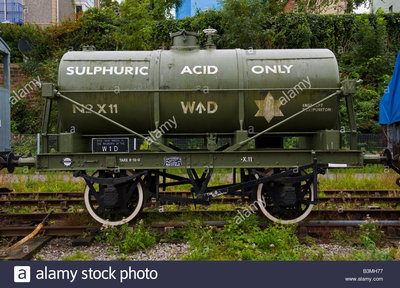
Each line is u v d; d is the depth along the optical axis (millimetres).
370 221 5926
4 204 7859
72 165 5801
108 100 5836
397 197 8055
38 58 21047
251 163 5836
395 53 19844
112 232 5566
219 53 6129
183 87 5809
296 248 5180
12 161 6266
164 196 6051
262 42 17734
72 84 5828
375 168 12961
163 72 5867
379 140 15312
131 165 5820
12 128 17750
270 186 5934
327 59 5992
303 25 18672
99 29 20922
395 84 6484
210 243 5254
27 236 5438
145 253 5137
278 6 21688
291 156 5844
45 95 5586
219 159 5836
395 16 20406
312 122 6016
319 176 11445
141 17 17297
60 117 6086
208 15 19047
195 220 5926
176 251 5191
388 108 6676
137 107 5875
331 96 5738
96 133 6203
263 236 5184
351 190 9008
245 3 16922
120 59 6027
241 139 5852
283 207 5965
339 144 5906
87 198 6035
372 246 4887
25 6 28359
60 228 5855
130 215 6023
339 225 5840
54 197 8891
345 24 19766
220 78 5828
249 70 5895
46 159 5801
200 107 5848
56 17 28359
